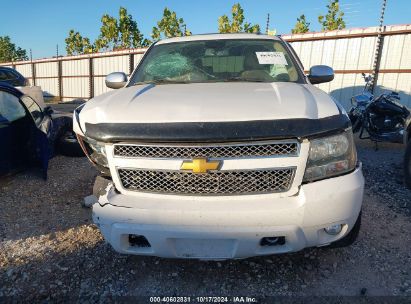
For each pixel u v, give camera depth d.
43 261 2.51
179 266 2.41
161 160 1.88
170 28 24.73
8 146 3.89
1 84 3.90
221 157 1.84
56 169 4.73
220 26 21.45
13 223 3.14
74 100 20.97
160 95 2.31
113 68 19.53
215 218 1.84
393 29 9.62
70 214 3.31
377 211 3.24
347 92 10.85
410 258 2.45
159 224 1.87
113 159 1.97
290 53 3.14
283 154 1.85
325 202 1.85
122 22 27.17
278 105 2.00
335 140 1.93
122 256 2.54
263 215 1.82
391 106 5.86
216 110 1.96
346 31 10.51
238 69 2.97
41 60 24.69
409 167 3.89
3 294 2.16
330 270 2.33
